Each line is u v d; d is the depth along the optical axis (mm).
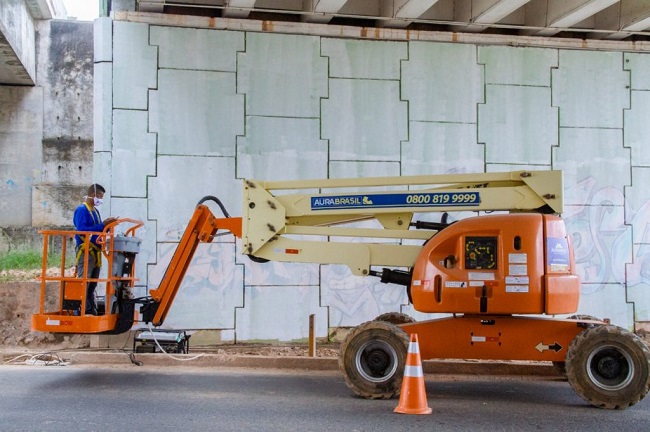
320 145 13039
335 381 10000
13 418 7473
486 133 13508
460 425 7391
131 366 10992
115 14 12508
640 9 12953
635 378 8203
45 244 9781
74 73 24266
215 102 12758
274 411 7934
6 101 23828
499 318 8891
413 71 13320
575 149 13727
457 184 9844
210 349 12242
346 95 13141
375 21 13492
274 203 9594
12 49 19234
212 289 12586
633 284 13664
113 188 12422
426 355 8930
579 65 13812
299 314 12797
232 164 12773
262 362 11148
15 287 13836
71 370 10555
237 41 12828
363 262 9500
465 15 13172
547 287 8531
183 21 12656
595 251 13609
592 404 8344
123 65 12508
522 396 9117
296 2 12930
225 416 7660
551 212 9211
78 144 24219
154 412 7809
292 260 9617
